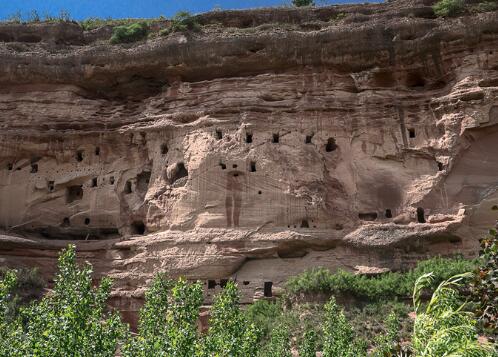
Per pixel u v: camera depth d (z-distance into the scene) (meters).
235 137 28.66
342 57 29.73
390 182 27.84
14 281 16.41
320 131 28.89
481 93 27.55
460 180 27.25
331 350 17.61
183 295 15.04
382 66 29.67
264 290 25.98
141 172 30.41
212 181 28.03
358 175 28.12
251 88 29.89
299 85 29.88
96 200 30.34
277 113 29.16
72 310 12.48
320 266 26.16
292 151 28.30
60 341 11.51
